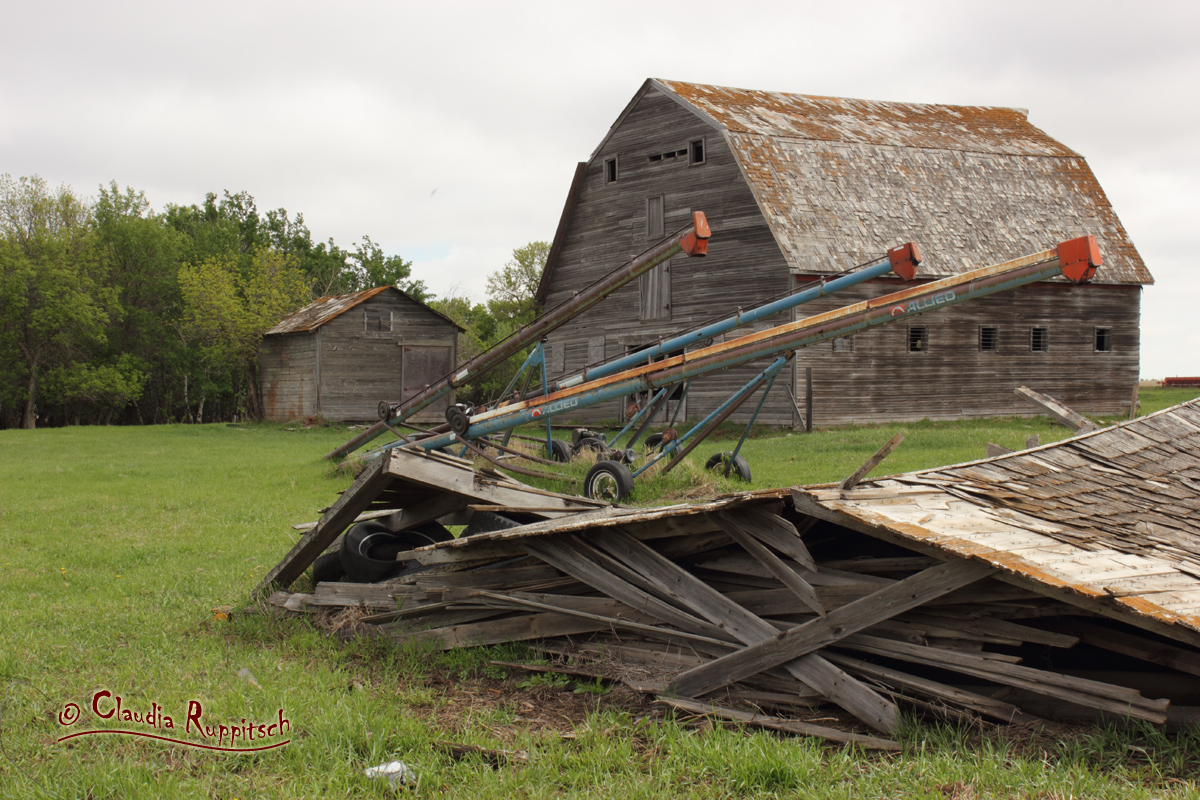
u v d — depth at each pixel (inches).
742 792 184.1
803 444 901.2
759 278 1103.0
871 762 196.1
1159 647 207.9
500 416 655.8
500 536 283.6
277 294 1883.6
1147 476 309.6
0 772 195.3
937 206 1182.9
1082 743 195.3
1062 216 1251.2
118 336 2154.3
